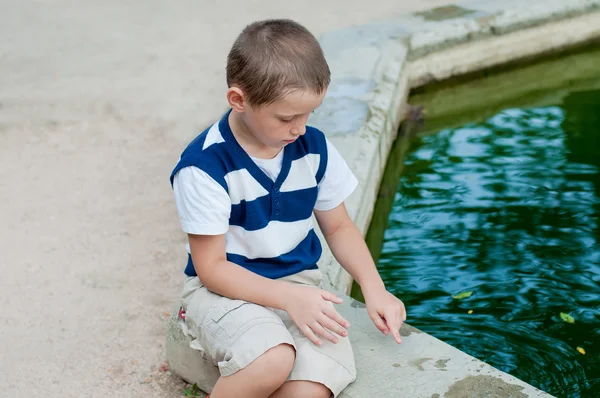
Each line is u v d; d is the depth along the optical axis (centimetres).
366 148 344
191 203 190
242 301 194
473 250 313
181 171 192
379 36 481
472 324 269
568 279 292
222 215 189
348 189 214
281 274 203
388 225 334
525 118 441
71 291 275
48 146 398
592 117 435
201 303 199
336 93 402
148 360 236
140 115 429
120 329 252
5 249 305
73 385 225
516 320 270
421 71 485
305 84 179
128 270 288
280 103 179
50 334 251
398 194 360
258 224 196
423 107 463
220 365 187
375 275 213
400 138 421
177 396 220
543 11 510
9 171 373
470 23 497
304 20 564
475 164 385
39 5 652
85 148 395
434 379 200
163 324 254
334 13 576
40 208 338
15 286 279
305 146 202
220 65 496
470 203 348
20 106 443
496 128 429
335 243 219
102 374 230
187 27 575
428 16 514
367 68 434
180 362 223
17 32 579
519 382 198
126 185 357
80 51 533
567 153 390
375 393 196
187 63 502
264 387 184
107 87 466
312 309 189
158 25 584
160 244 306
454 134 424
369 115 375
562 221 329
